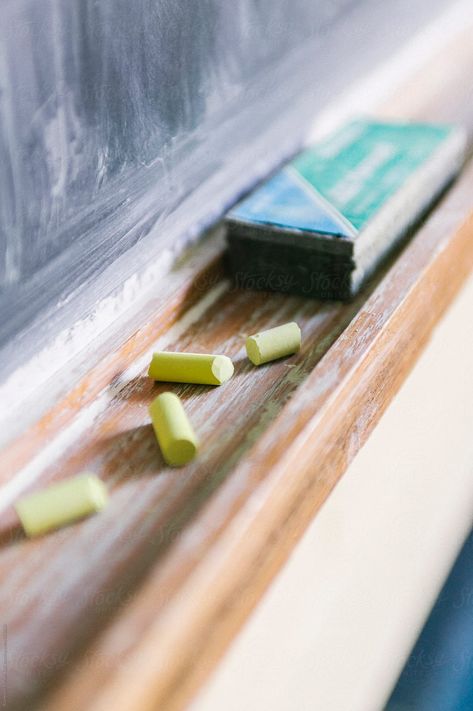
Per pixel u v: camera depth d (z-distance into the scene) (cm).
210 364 42
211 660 36
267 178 54
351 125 56
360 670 41
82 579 36
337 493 44
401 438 48
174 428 39
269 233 46
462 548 46
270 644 40
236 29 48
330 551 43
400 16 68
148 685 33
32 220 38
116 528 37
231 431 40
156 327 44
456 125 60
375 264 48
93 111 39
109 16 39
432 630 43
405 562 44
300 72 55
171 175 45
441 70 71
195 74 45
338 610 42
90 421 41
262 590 38
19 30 35
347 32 60
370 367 43
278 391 42
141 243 44
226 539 35
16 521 37
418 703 41
